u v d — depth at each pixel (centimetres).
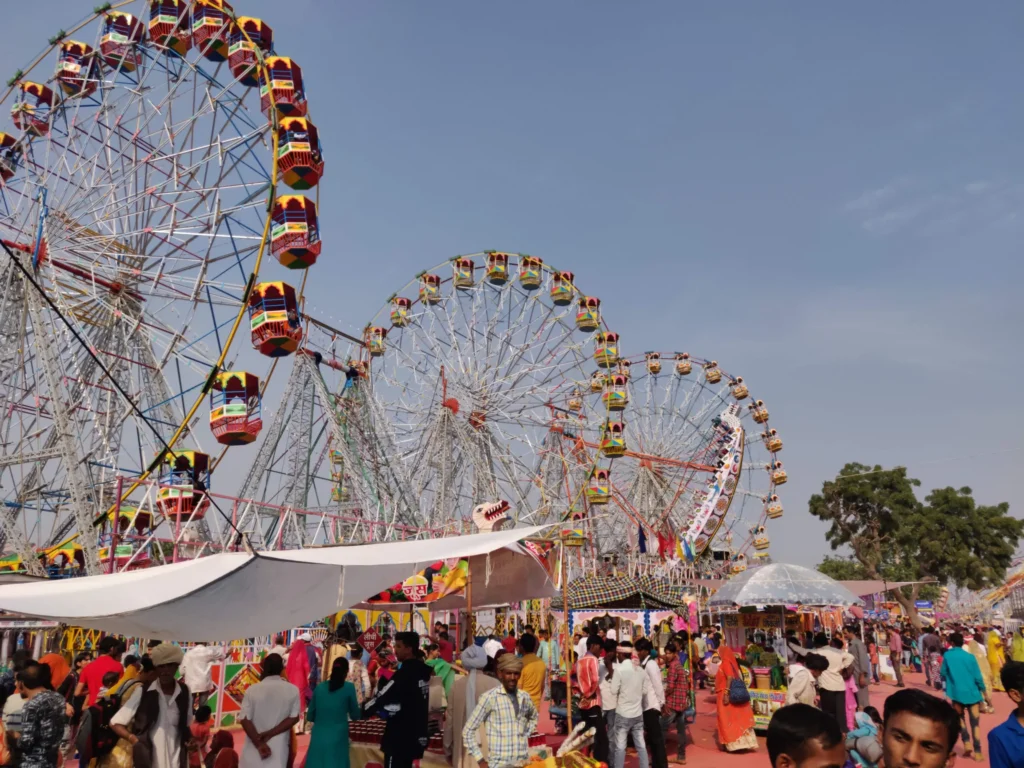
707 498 5078
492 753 725
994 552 6681
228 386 1978
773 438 6297
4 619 1420
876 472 6962
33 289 2052
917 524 6738
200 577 806
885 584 3712
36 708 710
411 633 918
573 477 4566
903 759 331
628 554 4806
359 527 3234
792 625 2445
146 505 1986
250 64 2352
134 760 735
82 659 1323
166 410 2238
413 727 875
